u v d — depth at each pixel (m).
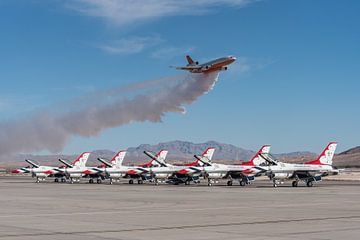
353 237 27.06
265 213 40.53
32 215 39.22
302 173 97.31
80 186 97.62
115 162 120.94
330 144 101.38
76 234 28.44
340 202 52.66
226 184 112.62
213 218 36.75
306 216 38.03
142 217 37.62
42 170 122.88
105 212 41.81
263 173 97.19
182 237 27.22
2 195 65.25
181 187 93.75
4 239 26.56
